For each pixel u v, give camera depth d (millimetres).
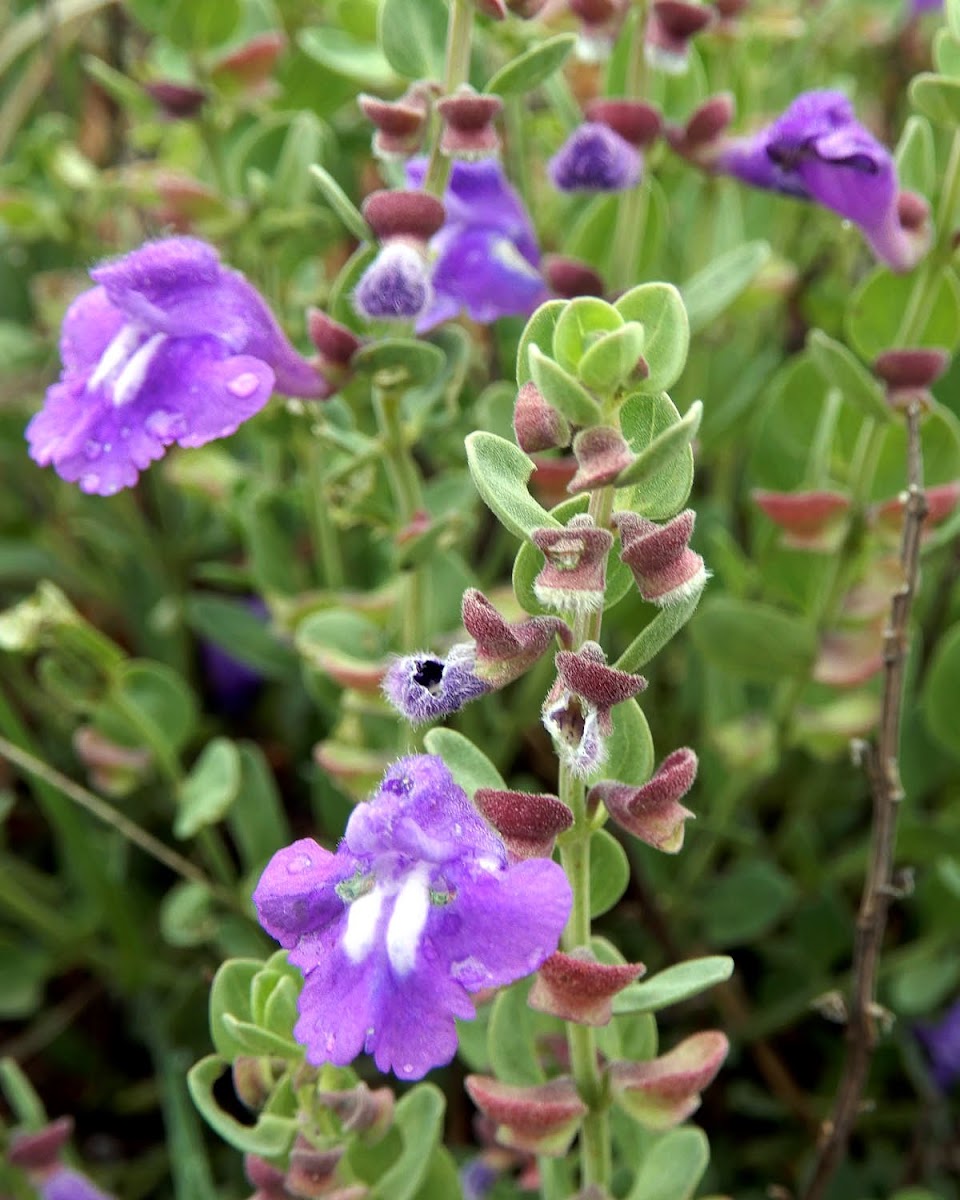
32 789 151
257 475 144
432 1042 63
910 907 132
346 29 136
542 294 108
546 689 124
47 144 149
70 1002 140
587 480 63
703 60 146
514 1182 111
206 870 142
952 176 101
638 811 68
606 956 82
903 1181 118
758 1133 132
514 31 123
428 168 94
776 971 132
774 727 122
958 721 120
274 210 126
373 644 116
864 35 163
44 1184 108
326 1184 79
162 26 136
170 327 87
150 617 158
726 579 133
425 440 136
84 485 86
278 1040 76
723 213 140
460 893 65
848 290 149
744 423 143
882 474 114
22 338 159
